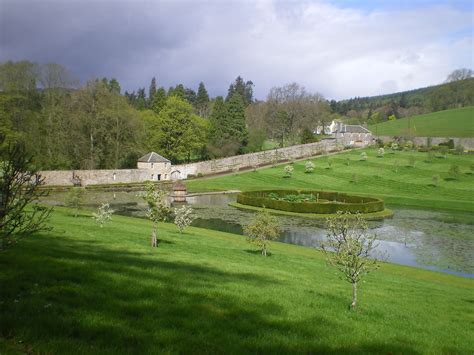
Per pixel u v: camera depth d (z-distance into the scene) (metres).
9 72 74.50
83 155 86.06
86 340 7.78
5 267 12.04
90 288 11.07
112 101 87.62
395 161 96.81
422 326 12.76
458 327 13.49
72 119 80.56
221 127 117.56
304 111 145.25
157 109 122.12
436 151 113.88
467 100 188.62
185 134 105.12
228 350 8.27
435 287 22.22
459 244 38.19
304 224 46.78
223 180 92.00
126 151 92.62
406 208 62.81
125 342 7.91
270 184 87.94
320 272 22.30
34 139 75.62
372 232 42.97
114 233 26.12
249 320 10.40
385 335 11.04
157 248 22.53
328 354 8.94
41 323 8.15
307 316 11.66
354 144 134.62
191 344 8.27
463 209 61.72
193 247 25.00
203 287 13.10
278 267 22.17
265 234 26.84
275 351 8.60
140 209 52.75
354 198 62.44
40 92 81.75
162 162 93.94
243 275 17.22
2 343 7.00
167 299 11.10
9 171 9.09
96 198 64.06
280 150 117.00
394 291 18.91
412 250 35.59
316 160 111.56
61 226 25.70
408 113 194.62
